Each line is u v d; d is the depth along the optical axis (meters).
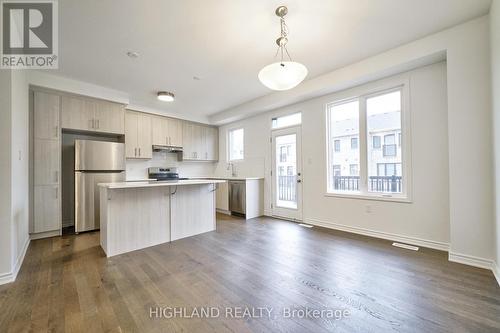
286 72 2.07
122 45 2.70
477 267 2.31
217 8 2.09
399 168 3.23
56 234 3.63
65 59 3.02
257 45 2.74
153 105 5.10
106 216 2.80
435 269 2.29
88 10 2.09
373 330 1.46
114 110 4.28
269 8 2.10
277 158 4.90
